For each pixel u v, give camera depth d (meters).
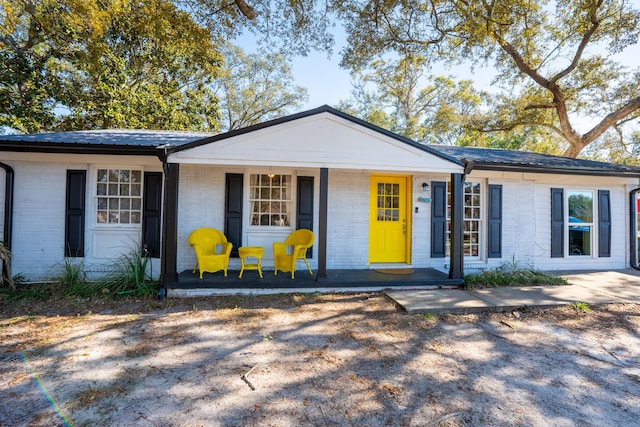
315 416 2.40
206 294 5.49
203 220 6.73
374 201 7.52
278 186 7.09
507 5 8.20
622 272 7.95
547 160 8.23
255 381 2.88
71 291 5.35
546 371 3.14
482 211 7.84
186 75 16.48
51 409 2.43
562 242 8.28
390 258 7.59
